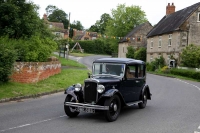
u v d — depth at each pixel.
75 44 77.25
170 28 38.53
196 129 7.50
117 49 68.38
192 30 35.72
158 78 27.88
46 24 26.36
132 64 9.88
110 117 8.12
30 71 14.95
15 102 11.11
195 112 10.09
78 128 7.26
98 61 9.81
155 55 43.84
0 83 13.09
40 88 14.08
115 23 67.75
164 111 10.18
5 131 6.78
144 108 10.82
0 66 12.67
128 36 58.06
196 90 17.84
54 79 17.28
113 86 8.74
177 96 14.45
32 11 19.75
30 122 7.80
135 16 66.62
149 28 58.25
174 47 36.69
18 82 14.43
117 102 8.54
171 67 36.19
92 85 8.34
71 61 35.97
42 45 17.89
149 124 7.97
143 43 58.00
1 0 17.36
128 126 7.64
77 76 20.02
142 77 10.80
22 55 16.17
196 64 32.28
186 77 30.84
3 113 8.92
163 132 7.09
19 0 18.53
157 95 14.65
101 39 84.31
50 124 7.64
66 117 8.65
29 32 18.86
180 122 8.35
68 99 8.56
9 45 14.58
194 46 33.19
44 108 10.01
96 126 7.55
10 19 17.72
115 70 9.46
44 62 16.80
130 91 9.81
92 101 8.31
